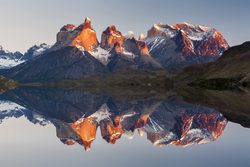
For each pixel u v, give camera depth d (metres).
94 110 142.75
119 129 90.06
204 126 90.44
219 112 116.62
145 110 134.62
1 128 87.88
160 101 174.75
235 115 107.38
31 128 88.25
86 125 100.25
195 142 63.12
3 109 152.62
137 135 75.12
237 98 174.25
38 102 197.50
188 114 115.94
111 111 137.25
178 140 67.31
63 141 65.12
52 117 121.12
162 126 92.94
